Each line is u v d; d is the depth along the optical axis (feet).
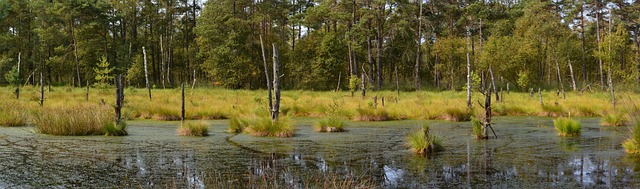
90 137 37.68
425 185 20.86
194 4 189.47
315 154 29.19
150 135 39.19
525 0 179.32
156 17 174.40
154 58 189.37
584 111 62.90
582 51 156.46
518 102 75.41
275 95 42.60
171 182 21.40
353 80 101.35
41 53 160.86
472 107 59.16
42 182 21.40
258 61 165.58
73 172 23.58
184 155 28.84
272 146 32.83
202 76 189.98
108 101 75.77
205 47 163.84
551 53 145.79
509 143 33.88
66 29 164.96
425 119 57.11
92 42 159.02
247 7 163.94
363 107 62.39
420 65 179.22
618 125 46.91
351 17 152.35
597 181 21.24
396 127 47.24
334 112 58.85
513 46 133.49
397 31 159.53
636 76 107.14
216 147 32.19
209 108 61.41
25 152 29.66
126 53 165.37
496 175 22.77
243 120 44.37
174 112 56.59
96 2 159.53
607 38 103.71
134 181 21.65
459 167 24.76
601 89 119.24
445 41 148.87
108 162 26.35
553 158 27.20
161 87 167.63
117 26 170.30
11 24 173.88
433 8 162.20
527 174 22.88
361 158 27.76
